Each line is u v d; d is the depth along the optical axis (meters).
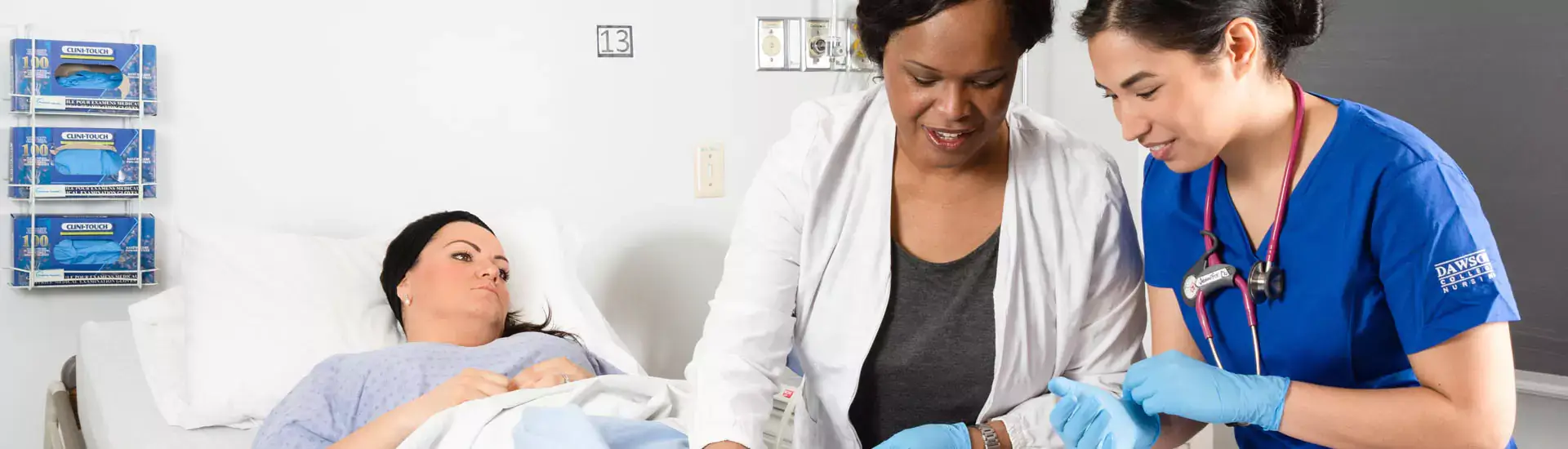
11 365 2.05
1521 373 1.95
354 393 1.67
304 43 2.16
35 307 2.06
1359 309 1.00
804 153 1.16
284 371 1.87
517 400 1.56
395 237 2.08
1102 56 0.92
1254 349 1.07
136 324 1.99
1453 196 0.93
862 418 1.24
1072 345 1.20
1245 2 0.88
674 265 2.49
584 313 2.13
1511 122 1.91
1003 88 1.01
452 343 1.90
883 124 1.18
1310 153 1.01
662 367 2.50
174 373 1.88
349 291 2.01
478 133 2.31
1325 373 1.03
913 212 1.18
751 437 1.11
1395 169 0.95
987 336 1.17
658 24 2.41
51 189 1.97
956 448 1.11
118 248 2.03
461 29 2.27
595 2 2.36
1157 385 1.00
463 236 1.95
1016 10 0.96
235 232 2.00
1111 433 1.02
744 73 2.49
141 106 2.01
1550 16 1.84
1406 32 2.04
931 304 1.18
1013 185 1.16
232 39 2.11
